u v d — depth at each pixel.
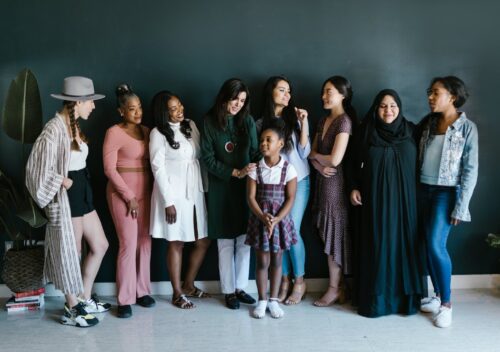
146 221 3.56
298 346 2.96
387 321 3.29
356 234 3.49
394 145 3.30
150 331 3.21
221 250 3.58
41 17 3.67
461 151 3.15
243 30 3.68
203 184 3.61
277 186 3.30
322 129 3.54
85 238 3.46
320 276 3.85
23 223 3.79
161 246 3.83
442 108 3.17
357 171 3.48
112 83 3.71
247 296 3.66
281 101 3.43
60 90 3.72
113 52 3.69
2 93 3.71
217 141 3.45
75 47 3.69
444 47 3.70
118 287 3.45
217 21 3.68
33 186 3.08
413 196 3.31
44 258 3.51
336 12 3.68
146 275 3.63
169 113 3.41
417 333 3.10
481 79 3.72
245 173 3.34
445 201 3.23
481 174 3.78
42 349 2.99
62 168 3.15
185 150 3.45
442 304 3.25
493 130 3.74
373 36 3.69
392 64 3.71
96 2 3.66
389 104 3.24
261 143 3.27
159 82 3.71
